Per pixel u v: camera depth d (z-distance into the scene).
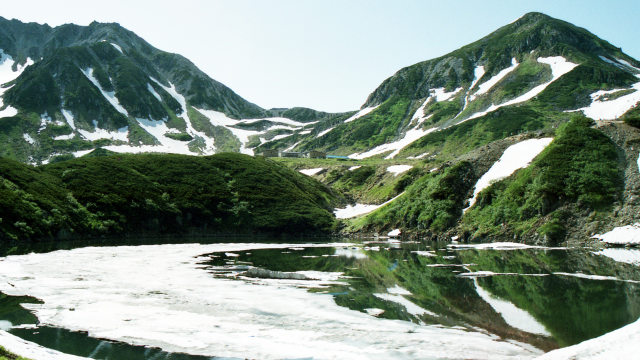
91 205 103.25
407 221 103.88
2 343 19.05
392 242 91.50
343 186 176.88
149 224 109.75
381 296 33.19
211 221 121.56
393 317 26.84
